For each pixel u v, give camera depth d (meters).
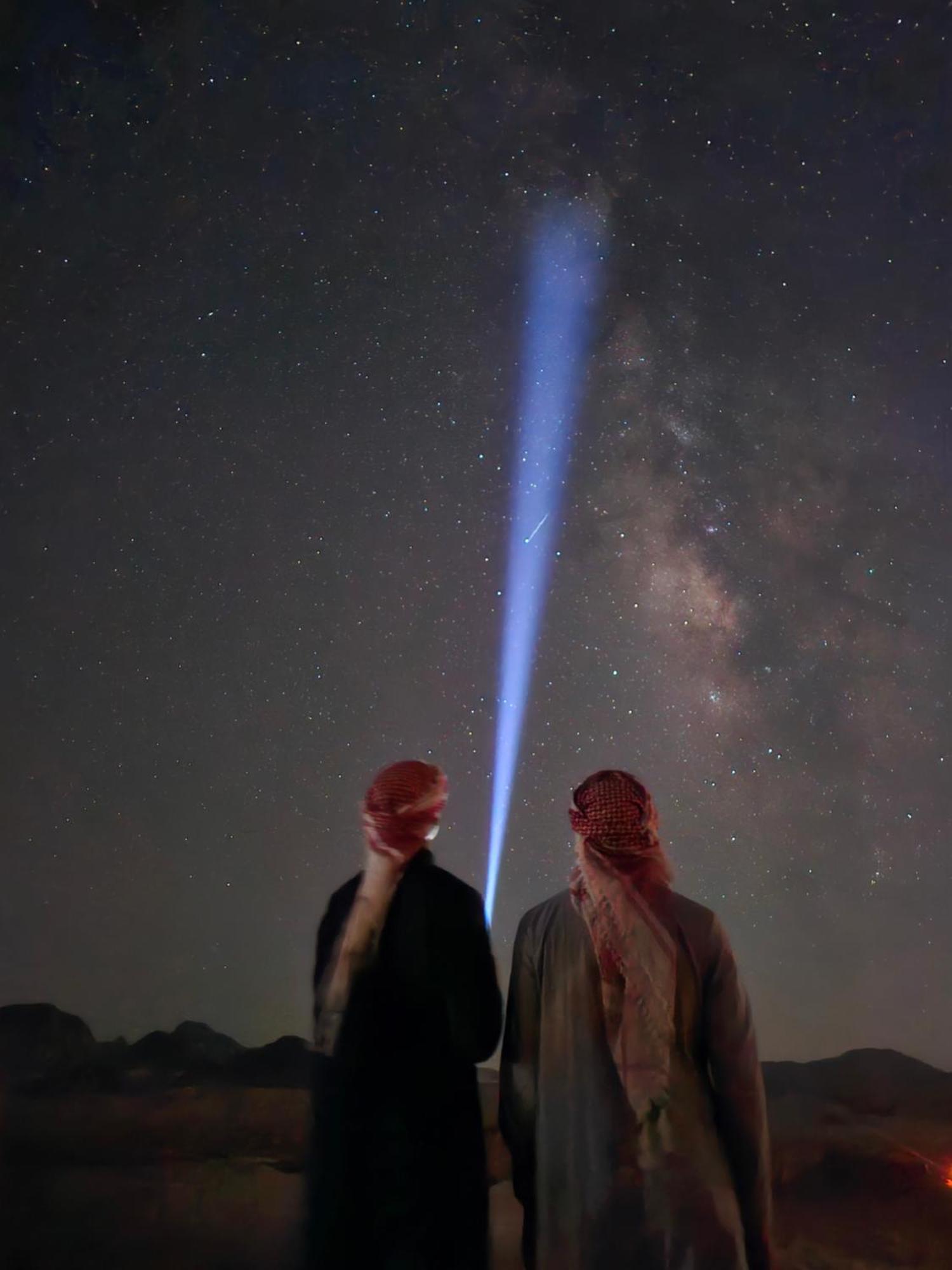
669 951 2.42
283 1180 3.81
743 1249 2.31
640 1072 2.35
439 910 2.58
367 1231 2.45
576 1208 2.35
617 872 2.50
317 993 2.64
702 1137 2.35
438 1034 2.54
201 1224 3.45
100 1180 3.79
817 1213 3.58
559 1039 2.46
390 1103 2.49
